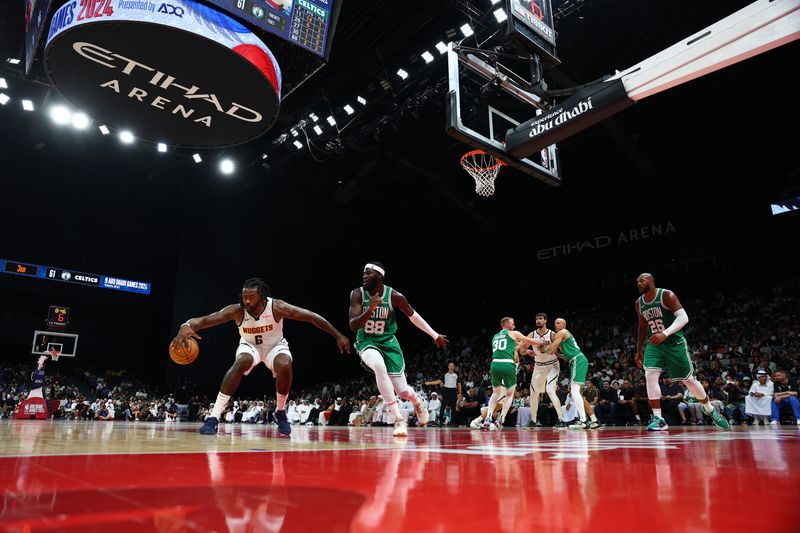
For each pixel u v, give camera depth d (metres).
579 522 0.65
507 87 7.29
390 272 28.48
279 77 5.90
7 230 21.77
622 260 22.94
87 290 23.12
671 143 19.27
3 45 12.52
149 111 6.25
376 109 17.91
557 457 1.72
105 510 0.70
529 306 26.47
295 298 25.80
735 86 16.45
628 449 2.15
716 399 10.88
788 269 19.66
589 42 15.00
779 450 2.03
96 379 22.20
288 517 0.67
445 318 28.45
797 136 18.30
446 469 1.32
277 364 3.79
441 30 13.74
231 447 2.20
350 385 23.72
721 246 20.27
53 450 1.83
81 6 4.90
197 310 22.64
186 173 21.66
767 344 15.57
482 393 14.41
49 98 15.49
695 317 19.58
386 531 0.59
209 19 5.14
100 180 22.14
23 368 21.61
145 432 3.94
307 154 19.89
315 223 25.39
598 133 18.95
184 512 0.69
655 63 5.34
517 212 25.22
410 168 21.36
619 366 15.87
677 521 0.65
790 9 4.35
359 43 14.44
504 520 0.66
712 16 13.98
